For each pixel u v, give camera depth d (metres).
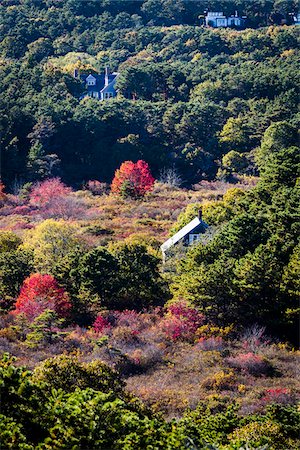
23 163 148.88
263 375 60.09
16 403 29.22
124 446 28.91
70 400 30.20
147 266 77.12
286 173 93.44
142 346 64.19
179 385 56.84
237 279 70.50
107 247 87.00
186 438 31.20
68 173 155.75
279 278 70.19
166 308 74.31
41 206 126.94
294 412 41.38
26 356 60.31
